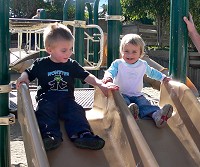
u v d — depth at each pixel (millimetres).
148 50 15102
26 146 2779
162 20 16391
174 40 4062
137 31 17484
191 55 14008
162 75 3674
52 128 2877
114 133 3092
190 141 3297
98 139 2885
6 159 3496
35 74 3139
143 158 2609
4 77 3387
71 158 2824
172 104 3578
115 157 2926
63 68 3156
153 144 3221
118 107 3027
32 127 2566
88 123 3092
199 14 14555
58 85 3117
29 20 6051
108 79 3320
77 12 6836
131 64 3549
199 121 3281
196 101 3363
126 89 3551
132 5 15844
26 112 2686
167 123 3477
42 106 3006
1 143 3457
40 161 2344
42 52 8797
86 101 4062
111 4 5203
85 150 2930
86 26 6938
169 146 3232
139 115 3477
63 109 3080
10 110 3547
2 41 3346
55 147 2846
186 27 4055
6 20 3363
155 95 9906
